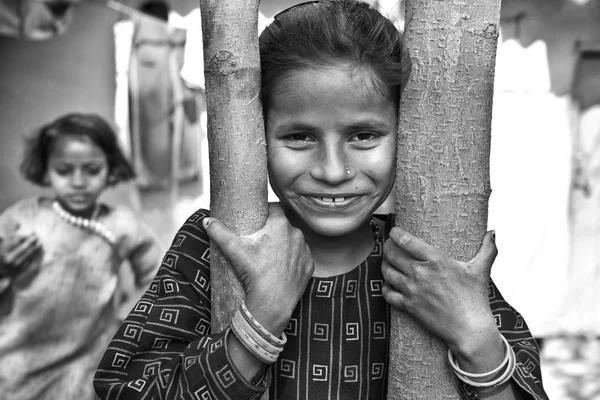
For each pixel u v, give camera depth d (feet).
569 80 14.51
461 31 4.31
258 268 4.33
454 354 4.45
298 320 4.95
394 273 4.50
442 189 4.40
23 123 13.16
